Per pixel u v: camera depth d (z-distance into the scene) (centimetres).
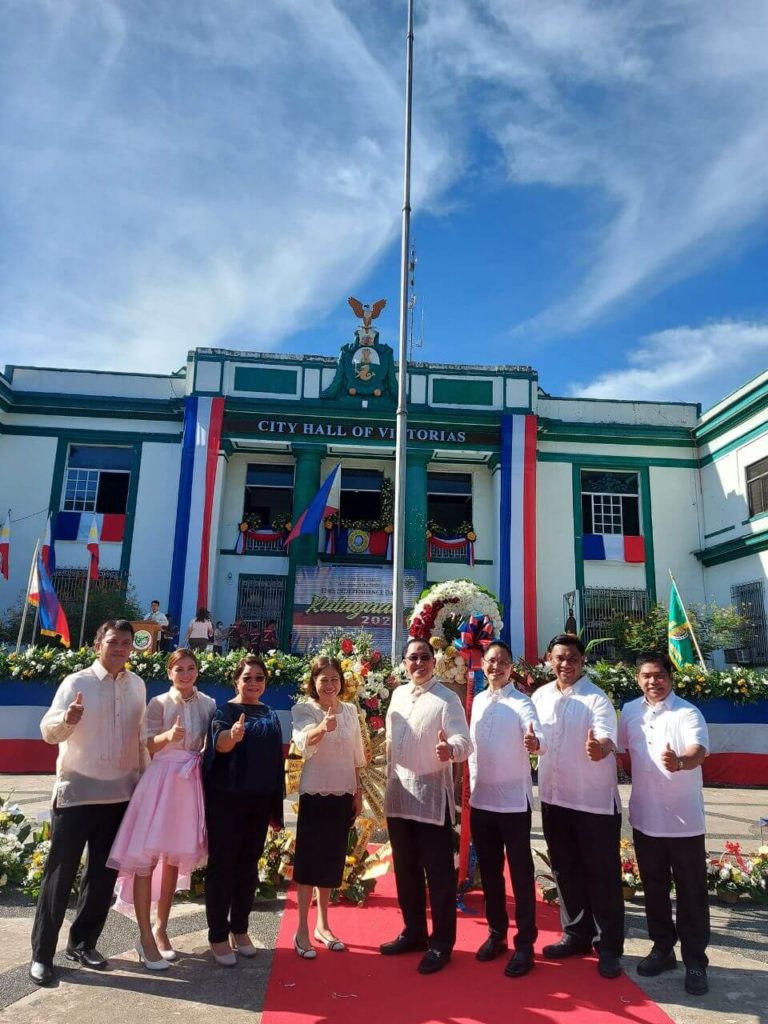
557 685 493
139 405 2084
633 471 2191
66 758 430
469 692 612
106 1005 386
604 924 441
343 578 1964
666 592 2098
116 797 437
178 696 467
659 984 425
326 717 460
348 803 476
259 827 459
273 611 2047
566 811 464
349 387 2081
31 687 1102
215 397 2036
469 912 545
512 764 463
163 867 457
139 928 444
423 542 2041
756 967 455
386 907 552
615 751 465
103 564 2008
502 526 2034
